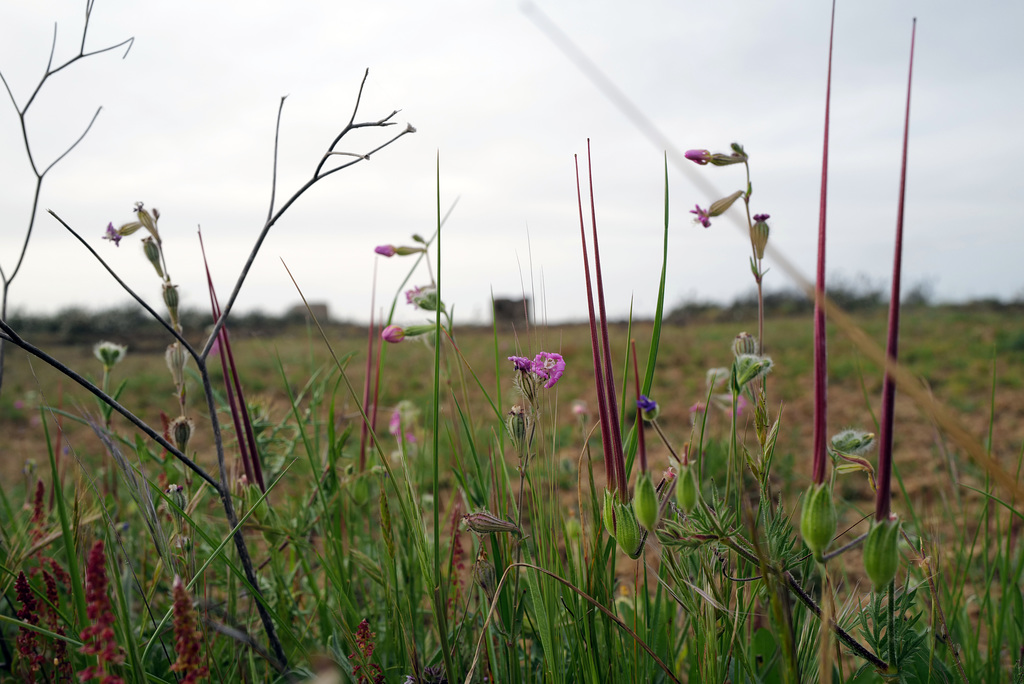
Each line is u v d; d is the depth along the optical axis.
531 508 0.27
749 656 0.25
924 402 0.14
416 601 0.32
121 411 0.23
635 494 0.19
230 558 0.30
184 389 0.31
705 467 0.33
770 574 0.19
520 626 0.25
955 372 2.08
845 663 0.28
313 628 0.34
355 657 0.25
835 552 0.17
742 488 0.23
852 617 0.24
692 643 0.26
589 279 0.20
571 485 0.51
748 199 0.24
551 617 0.24
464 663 0.26
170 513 0.28
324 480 0.36
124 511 0.44
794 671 0.18
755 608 0.25
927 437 1.22
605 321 0.20
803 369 2.11
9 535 0.31
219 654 0.28
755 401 0.23
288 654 0.30
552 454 0.25
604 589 0.24
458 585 0.31
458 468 0.28
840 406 1.56
